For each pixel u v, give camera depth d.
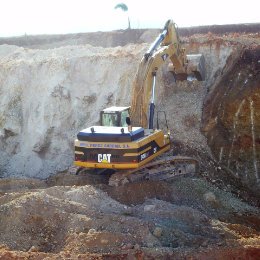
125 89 19.34
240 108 16.94
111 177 14.20
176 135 17.58
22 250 10.95
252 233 12.09
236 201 14.63
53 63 20.84
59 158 19.19
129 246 10.47
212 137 17.22
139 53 19.94
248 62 17.91
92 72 20.23
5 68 21.50
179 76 18.95
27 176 19.00
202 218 12.31
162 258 10.16
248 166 16.53
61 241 11.15
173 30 16.77
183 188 14.33
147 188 13.82
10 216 11.67
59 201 12.33
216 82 18.61
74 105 19.89
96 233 10.82
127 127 14.06
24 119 20.52
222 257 10.30
